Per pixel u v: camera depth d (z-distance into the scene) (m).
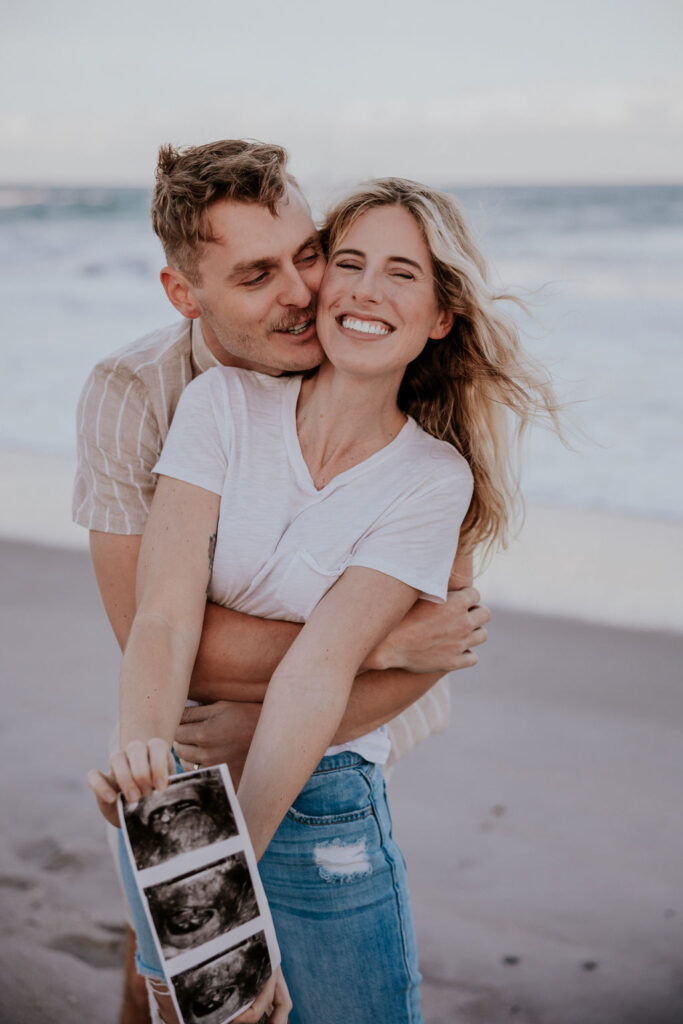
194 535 1.80
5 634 5.02
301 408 1.91
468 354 2.01
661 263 20.08
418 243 1.83
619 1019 2.56
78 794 3.58
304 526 1.79
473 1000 2.64
